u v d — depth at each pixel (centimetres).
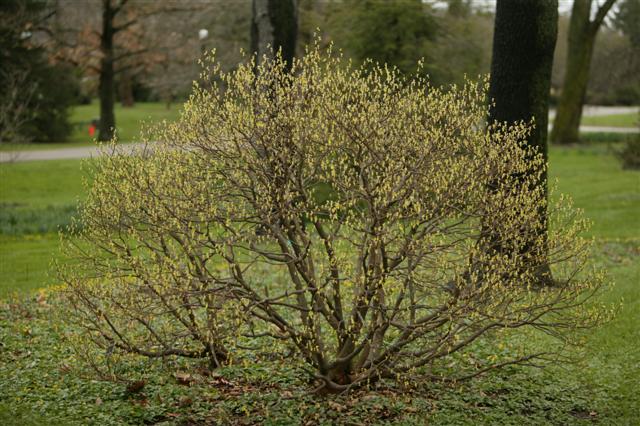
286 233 606
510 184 659
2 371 755
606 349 788
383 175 577
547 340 820
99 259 680
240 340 805
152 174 586
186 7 3734
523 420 626
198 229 588
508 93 1001
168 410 651
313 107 582
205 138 579
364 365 632
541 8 978
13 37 3300
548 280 861
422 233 591
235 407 652
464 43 2452
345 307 788
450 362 753
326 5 3008
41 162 3111
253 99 583
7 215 1920
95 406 657
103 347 655
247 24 3447
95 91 5550
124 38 3994
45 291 1104
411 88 624
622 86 5347
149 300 632
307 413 629
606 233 1619
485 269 593
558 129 3700
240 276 593
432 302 804
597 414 646
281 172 584
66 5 3741
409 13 2225
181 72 3816
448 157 607
